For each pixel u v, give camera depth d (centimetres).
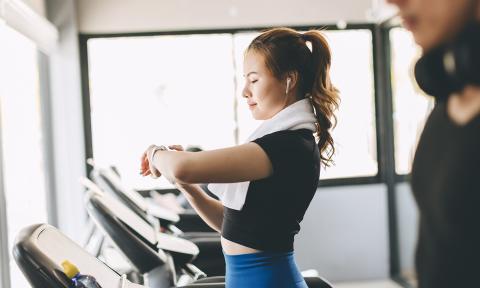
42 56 424
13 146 344
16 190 349
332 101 135
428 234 71
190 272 218
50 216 436
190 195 143
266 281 120
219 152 113
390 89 480
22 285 312
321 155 139
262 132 125
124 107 466
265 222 120
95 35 462
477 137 62
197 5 467
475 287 63
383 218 490
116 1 462
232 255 124
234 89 473
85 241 307
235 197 120
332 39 483
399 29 447
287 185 118
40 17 363
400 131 462
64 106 440
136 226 196
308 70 131
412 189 75
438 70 64
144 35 466
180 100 470
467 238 64
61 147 440
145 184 471
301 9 475
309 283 163
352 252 489
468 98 65
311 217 486
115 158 466
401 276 481
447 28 63
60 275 125
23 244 123
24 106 372
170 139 471
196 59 470
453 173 65
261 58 128
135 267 193
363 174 493
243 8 471
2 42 285
